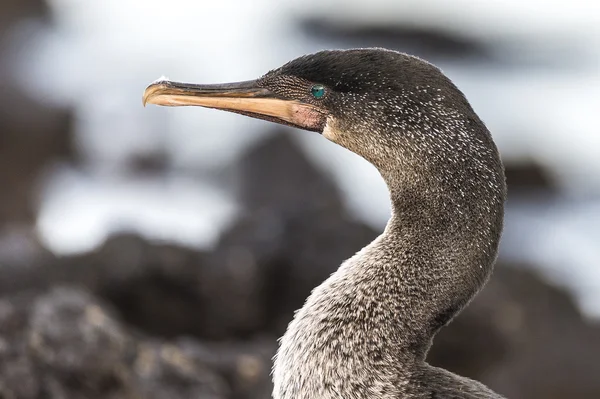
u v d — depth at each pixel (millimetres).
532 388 14117
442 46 34344
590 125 27766
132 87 26828
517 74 31953
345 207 17406
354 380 6707
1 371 8562
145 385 9188
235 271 13305
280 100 7305
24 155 22141
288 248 13820
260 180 20094
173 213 20328
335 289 6980
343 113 7121
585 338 15203
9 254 12961
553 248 20781
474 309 13281
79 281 12859
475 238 6848
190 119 25266
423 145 6887
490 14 35438
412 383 6688
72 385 8758
